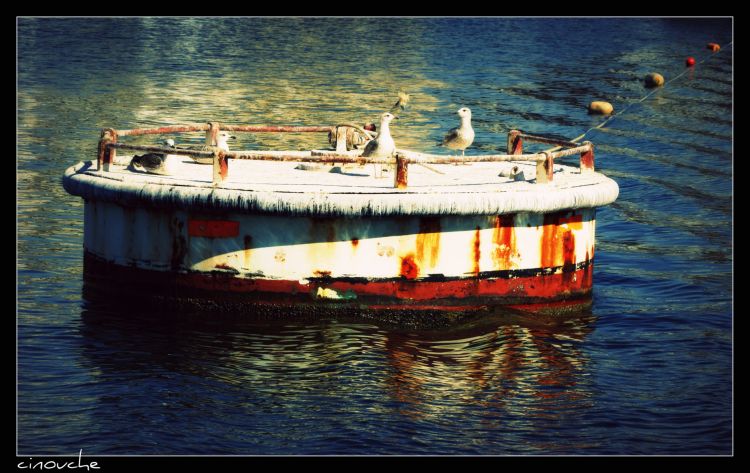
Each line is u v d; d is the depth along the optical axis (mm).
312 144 73312
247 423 32062
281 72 109688
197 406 33031
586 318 41938
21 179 61031
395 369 36156
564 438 31766
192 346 37500
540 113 92625
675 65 123625
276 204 38156
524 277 40781
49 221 52594
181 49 125875
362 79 106625
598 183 42500
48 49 121500
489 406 33719
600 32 158375
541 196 39781
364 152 43156
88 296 42000
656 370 37156
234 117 83812
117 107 87250
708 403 34469
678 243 53906
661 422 33094
